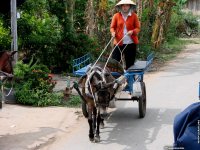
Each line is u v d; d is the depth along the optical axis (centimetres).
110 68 980
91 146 869
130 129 979
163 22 2381
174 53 2509
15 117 1059
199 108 493
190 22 3716
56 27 1812
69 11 1753
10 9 1468
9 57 939
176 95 1331
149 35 2416
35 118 1055
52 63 1706
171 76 1691
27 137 915
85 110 1039
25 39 1645
